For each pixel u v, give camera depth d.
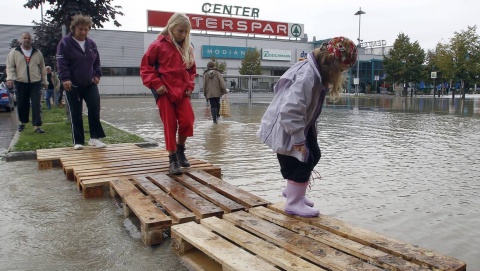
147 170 5.17
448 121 13.20
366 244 2.79
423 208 4.09
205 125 11.92
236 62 49.31
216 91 12.27
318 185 4.96
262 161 6.50
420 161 6.43
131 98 36.88
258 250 2.73
